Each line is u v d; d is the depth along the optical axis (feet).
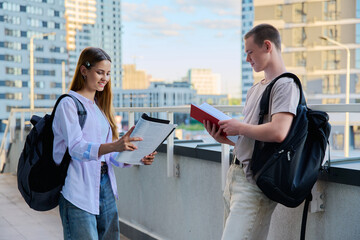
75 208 6.40
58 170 6.37
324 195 6.42
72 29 330.13
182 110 10.07
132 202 12.60
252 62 5.90
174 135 11.48
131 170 12.59
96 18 354.33
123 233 12.87
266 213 5.86
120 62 373.81
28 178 6.30
